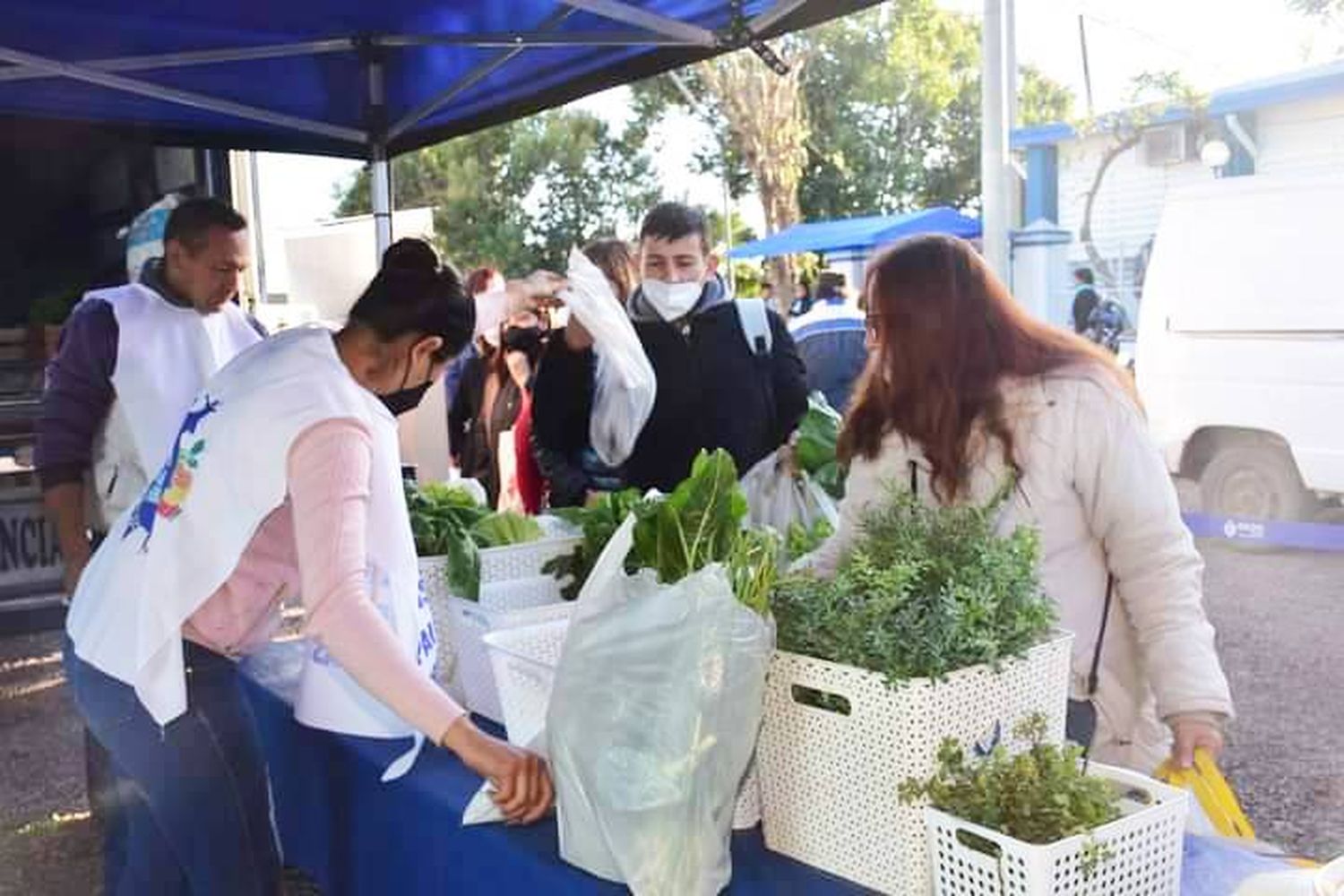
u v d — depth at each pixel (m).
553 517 2.28
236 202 6.73
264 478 1.52
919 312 1.70
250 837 1.75
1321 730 4.51
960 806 1.19
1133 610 1.70
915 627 1.25
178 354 2.72
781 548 1.79
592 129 24.36
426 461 4.26
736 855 1.42
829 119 21.27
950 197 21.41
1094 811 1.15
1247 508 6.76
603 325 2.98
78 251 5.96
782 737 1.38
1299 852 3.61
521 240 24.20
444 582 2.06
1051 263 8.12
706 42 2.69
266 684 2.21
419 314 1.61
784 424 3.13
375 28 3.22
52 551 3.95
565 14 2.88
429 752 1.83
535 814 1.50
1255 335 6.51
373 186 3.93
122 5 2.84
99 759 3.35
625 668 1.31
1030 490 1.68
